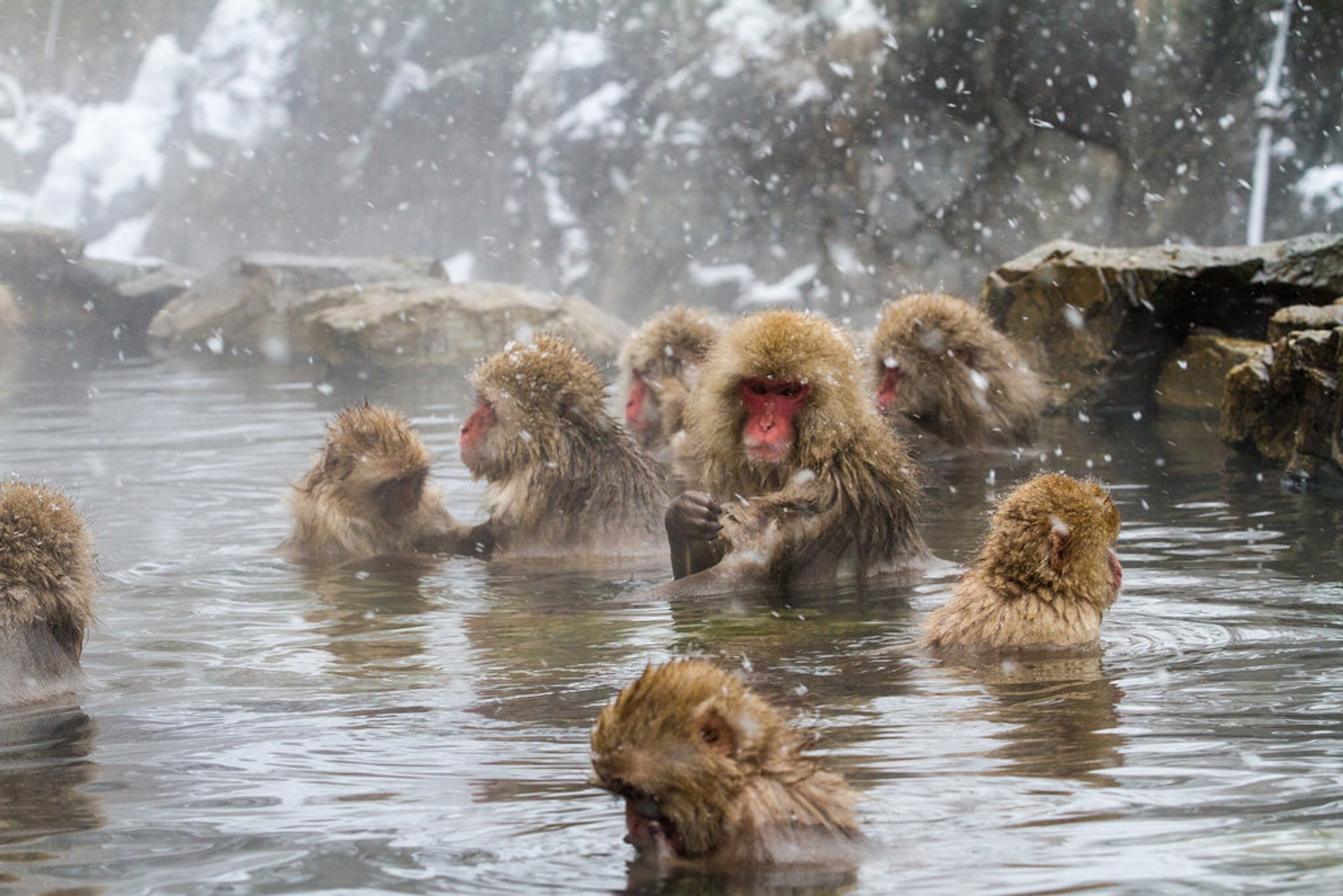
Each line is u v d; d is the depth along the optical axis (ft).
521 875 15.38
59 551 24.66
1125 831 15.99
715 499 34.06
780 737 16.56
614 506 38.58
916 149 92.32
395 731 21.39
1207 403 55.72
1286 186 79.82
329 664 25.93
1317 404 40.96
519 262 109.29
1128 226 84.58
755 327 33.35
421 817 17.35
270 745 20.81
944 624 26.03
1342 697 21.53
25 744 21.15
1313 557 31.71
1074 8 86.84
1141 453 47.80
